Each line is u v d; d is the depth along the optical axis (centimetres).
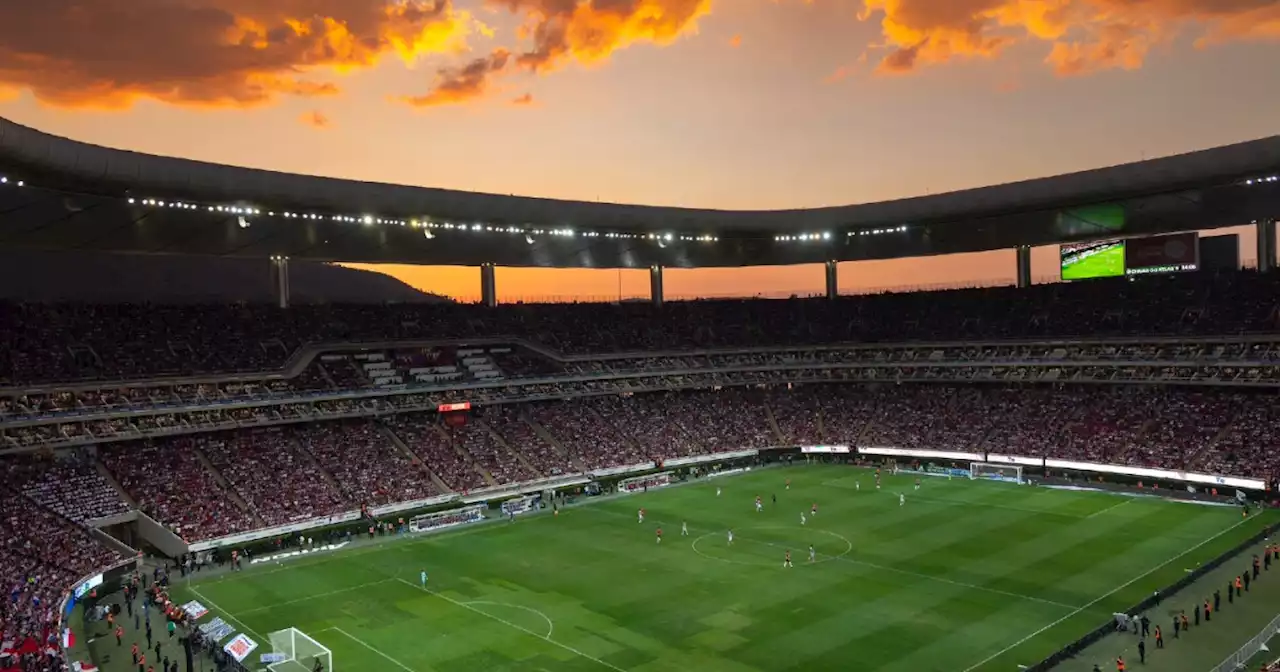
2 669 3881
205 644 4712
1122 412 9469
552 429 9900
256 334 9006
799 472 9931
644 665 4319
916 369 11169
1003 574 5669
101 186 6638
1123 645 4344
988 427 10044
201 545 6475
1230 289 9794
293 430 8500
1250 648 4103
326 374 8975
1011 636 4566
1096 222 10319
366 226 9344
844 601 5222
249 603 5506
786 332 12319
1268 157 7819
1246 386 8819
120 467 7175
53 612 4838
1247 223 10000
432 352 10125
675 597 5388
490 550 6731
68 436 6919
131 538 6756
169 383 7756
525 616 5109
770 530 7094
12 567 5319
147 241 8312
